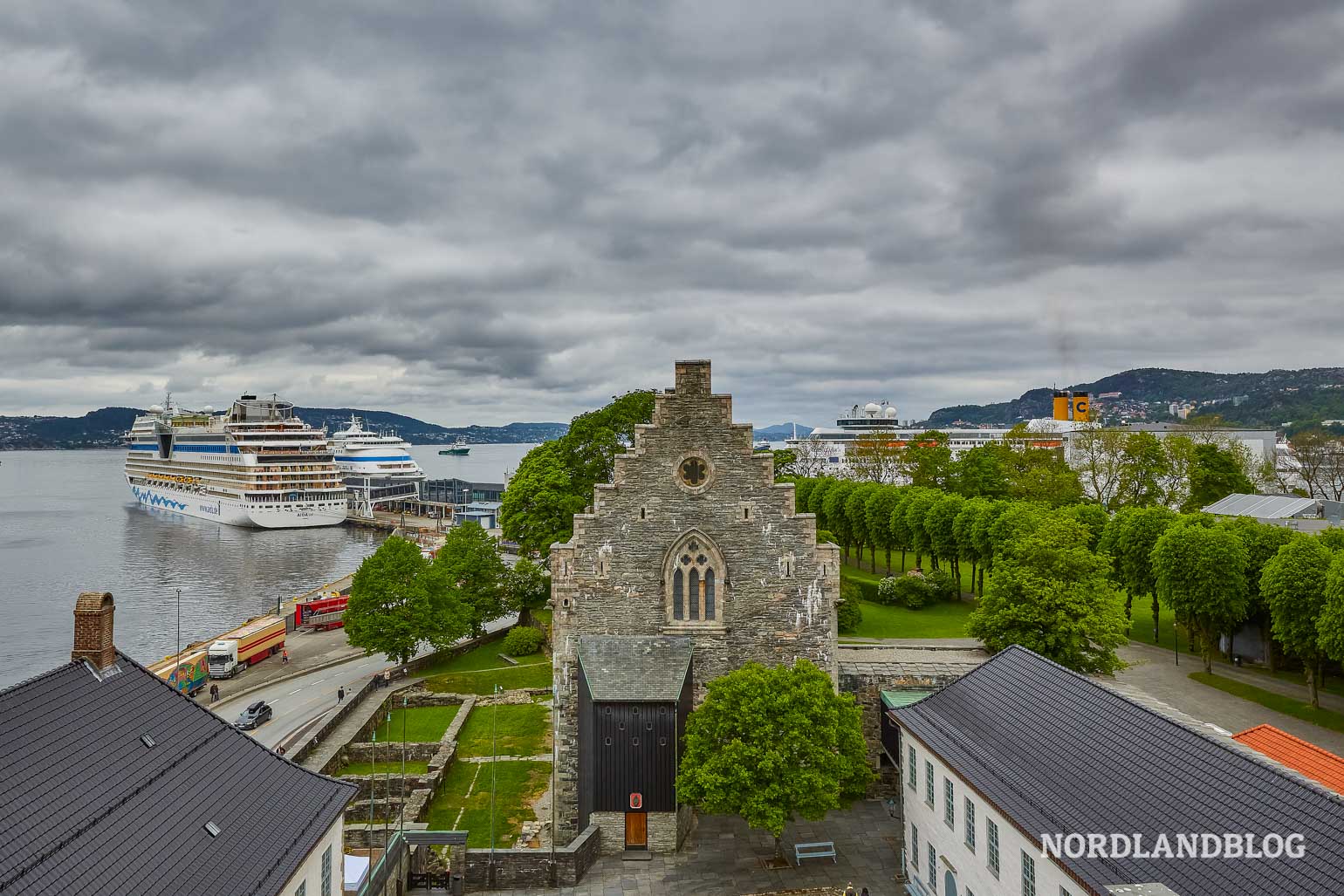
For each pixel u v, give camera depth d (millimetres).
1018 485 125250
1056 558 55281
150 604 134750
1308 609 59062
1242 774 25797
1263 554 70188
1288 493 153625
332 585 138500
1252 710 61000
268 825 29031
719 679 41312
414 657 89188
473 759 55688
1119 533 85000
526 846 43438
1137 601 99688
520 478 92312
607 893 38062
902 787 41719
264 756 32969
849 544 125438
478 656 84438
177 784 28328
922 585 93812
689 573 46906
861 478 177875
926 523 98625
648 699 41812
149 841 25094
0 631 116250
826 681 41469
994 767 32625
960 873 33844
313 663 92938
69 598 138500
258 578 159875
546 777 52469
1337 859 21078
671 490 46844
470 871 38688
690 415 46844
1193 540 69188
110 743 27953
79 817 24156
